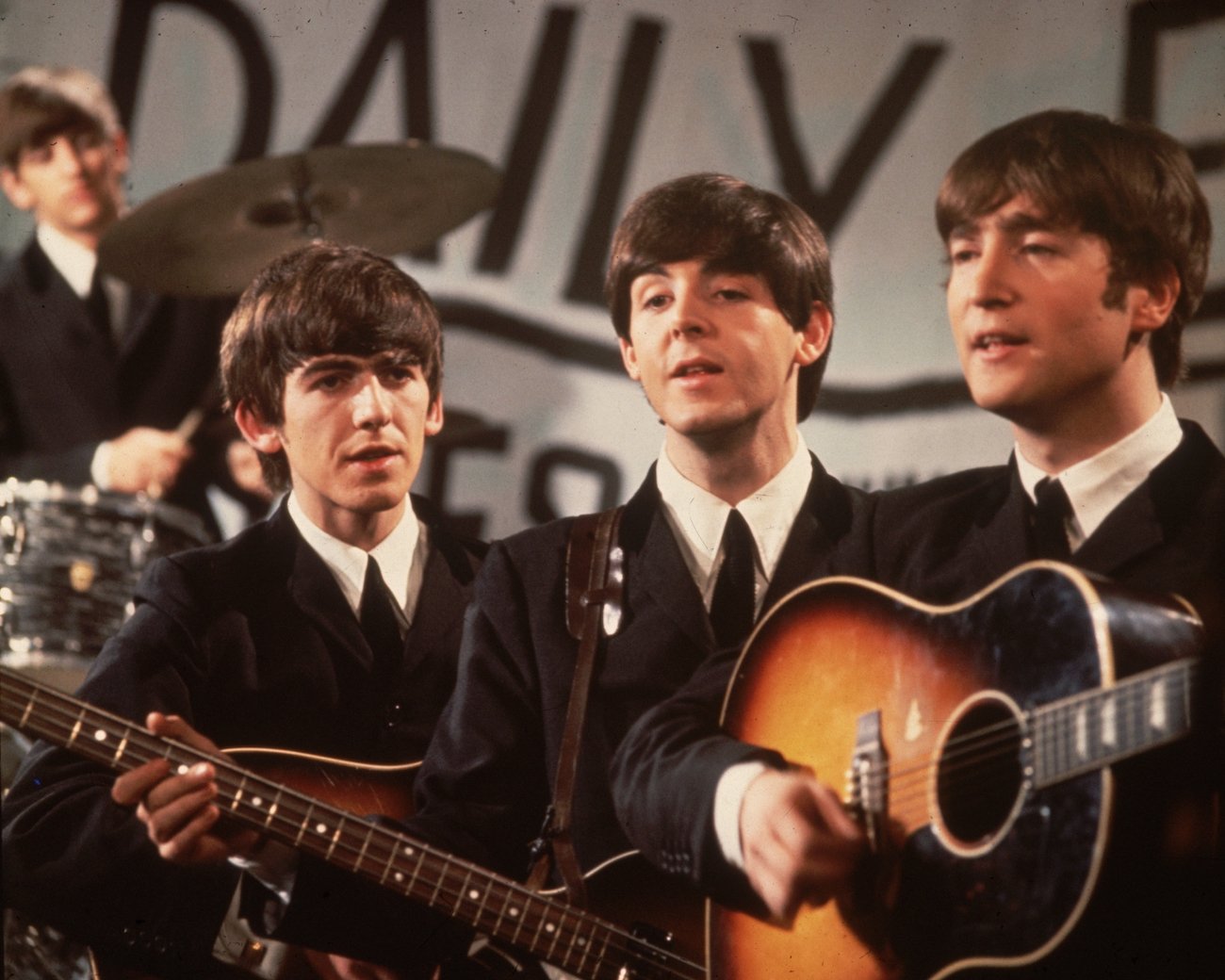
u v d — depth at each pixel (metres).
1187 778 3.30
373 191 7.60
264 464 4.74
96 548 6.39
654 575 4.22
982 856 3.46
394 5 8.72
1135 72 7.92
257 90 8.64
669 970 3.86
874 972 3.58
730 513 4.24
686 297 4.23
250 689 4.37
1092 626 3.43
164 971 4.06
